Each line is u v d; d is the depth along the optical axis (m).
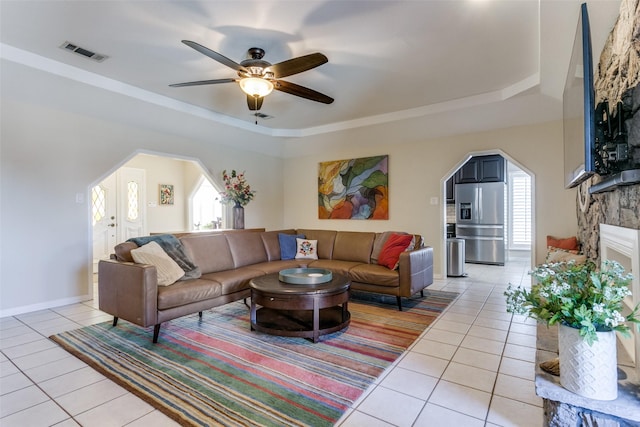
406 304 3.83
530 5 2.37
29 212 3.60
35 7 2.42
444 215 5.26
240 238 4.25
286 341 2.76
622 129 1.53
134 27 2.70
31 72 3.25
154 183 7.16
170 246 3.38
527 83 3.73
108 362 2.37
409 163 5.55
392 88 4.01
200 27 2.69
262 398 1.92
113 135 4.28
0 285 3.42
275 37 2.83
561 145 4.38
